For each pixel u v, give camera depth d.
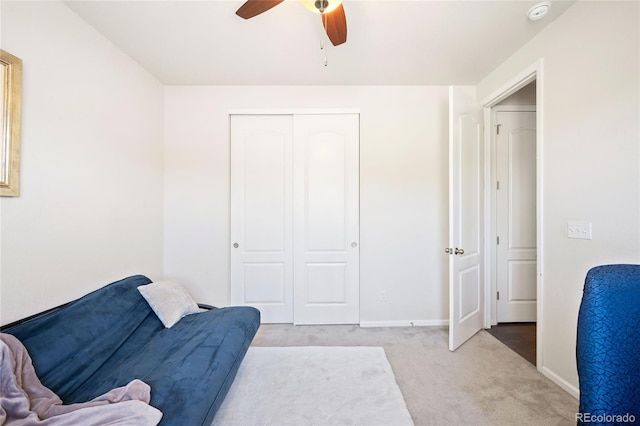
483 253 2.66
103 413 0.93
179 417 1.02
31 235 1.46
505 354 2.18
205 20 1.81
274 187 2.85
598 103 1.53
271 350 2.24
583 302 0.80
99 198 1.92
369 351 2.21
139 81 2.37
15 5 1.38
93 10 1.70
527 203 2.76
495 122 2.73
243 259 2.86
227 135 2.80
